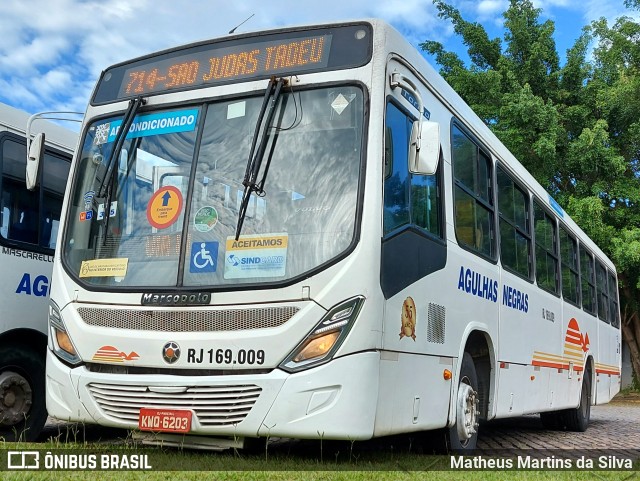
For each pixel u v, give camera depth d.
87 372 5.40
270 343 4.93
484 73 21.64
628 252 18.97
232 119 5.74
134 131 6.06
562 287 11.30
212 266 5.30
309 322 4.93
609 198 21.16
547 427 12.26
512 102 20.30
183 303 5.20
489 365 7.64
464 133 7.41
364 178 5.21
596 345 13.73
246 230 5.30
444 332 6.27
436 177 6.52
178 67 6.18
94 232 5.85
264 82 5.74
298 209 5.26
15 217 6.89
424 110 6.37
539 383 9.52
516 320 8.55
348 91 5.49
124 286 5.48
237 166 5.55
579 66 23.03
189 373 5.11
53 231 7.34
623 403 21.14
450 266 6.52
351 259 5.02
